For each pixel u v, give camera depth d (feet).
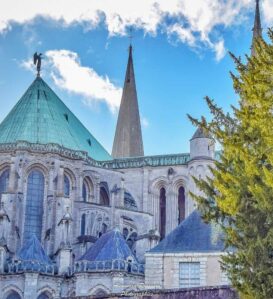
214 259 182.80
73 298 132.57
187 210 353.72
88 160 343.87
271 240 102.37
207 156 356.38
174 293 124.47
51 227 304.71
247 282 102.99
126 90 506.89
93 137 392.68
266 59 112.57
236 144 108.99
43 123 343.26
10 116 350.23
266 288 101.30
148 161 373.61
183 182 366.63
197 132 362.33
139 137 496.23
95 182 340.80
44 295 263.49
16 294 262.26
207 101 122.21
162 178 369.91
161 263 187.01
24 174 314.35
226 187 109.91
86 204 319.27
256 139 109.19
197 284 182.70
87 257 268.21
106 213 322.55
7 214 297.12
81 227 315.37
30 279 260.21
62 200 309.42
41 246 279.69
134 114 500.33
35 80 367.25
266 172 100.58
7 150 319.06
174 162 370.53
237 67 120.57
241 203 106.73
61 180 316.60
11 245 296.92
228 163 112.98
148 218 328.90
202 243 187.11
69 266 271.90
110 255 261.85
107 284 253.24
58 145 323.16
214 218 116.16
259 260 103.19
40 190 316.40
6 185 320.09
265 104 107.45
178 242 190.19
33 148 318.86
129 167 373.40
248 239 105.50
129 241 322.34
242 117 110.93
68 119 366.22
